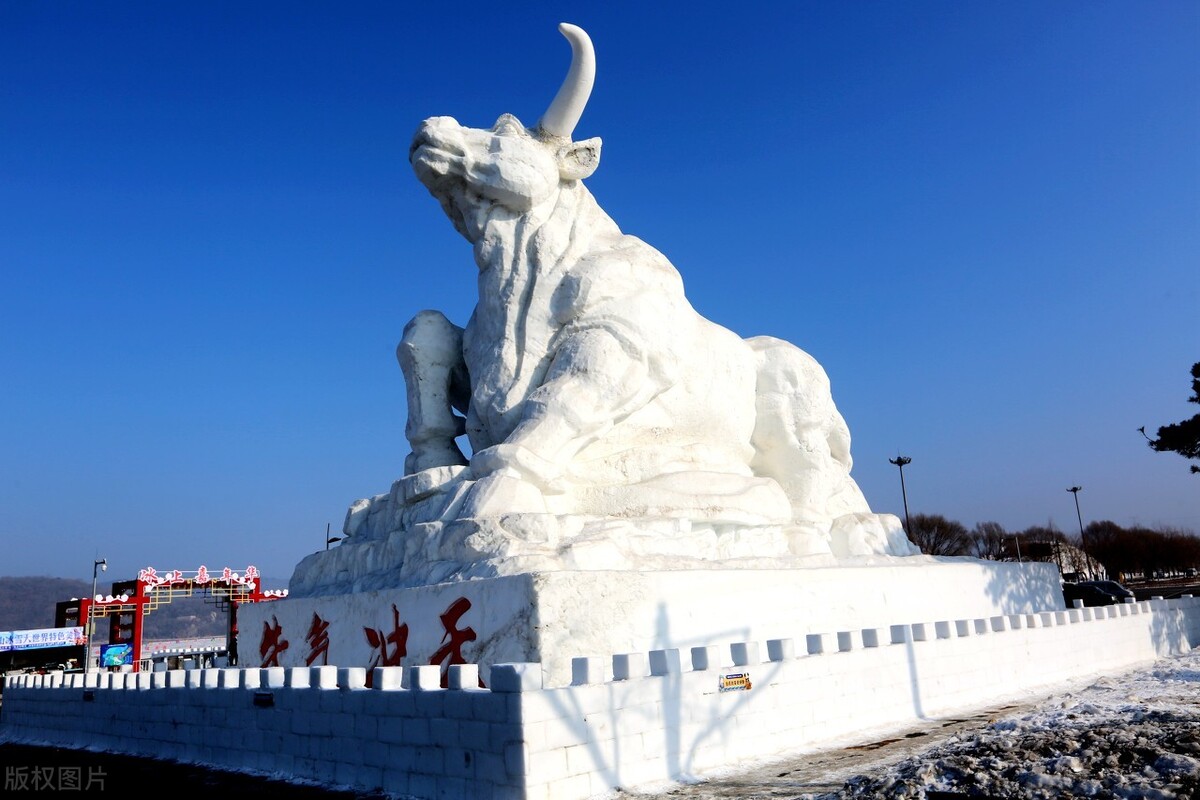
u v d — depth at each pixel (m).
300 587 11.20
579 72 10.73
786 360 12.67
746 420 12.14
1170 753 4.77
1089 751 5.03
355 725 6.51
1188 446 18.75
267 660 10.52
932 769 5.14
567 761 5.52
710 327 12.02
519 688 5.38
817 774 6.05
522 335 10.72
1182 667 10.58
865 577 10.29
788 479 12.44
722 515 10.27
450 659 7.86
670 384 10.90
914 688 8.45
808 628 9.41
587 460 10.34
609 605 7.72
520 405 10.41
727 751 6.56
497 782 5.41
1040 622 10.74
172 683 8.67
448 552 8.70
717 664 6.73
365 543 10.33
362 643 8.95
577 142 11.32
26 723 10.94
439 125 10.71
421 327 11.77
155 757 8.55
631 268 10.87
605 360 10.15
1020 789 4.66
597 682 5.88
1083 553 53.69
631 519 9.57
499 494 8.88
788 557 10.30
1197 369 19.06
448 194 11.26
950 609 11.43
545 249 10.85
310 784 6.65
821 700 7.46
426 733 5.95
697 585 8.48
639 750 5.96
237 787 6.80
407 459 11.89
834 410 13.91
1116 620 12.22
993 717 8.21
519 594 7.44
